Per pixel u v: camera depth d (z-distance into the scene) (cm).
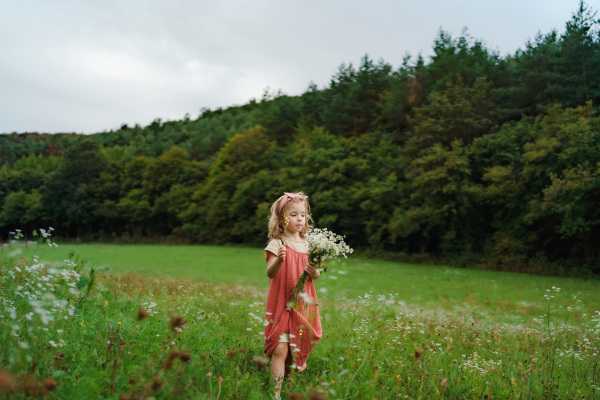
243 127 8475
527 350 561
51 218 7956
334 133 5606
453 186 3209
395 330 579
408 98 4950
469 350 548
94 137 14625
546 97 3662
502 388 385
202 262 3055
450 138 3697
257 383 314
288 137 6512
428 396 352
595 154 2683
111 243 7231
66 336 383
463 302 1352
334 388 309
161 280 1371
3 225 8250
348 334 511
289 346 375
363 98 5644
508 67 4422
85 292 627
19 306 406
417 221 3531
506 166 3231
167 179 7400
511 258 2998
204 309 736
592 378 438
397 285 1900
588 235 2770
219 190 6197
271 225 412
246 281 1811
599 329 668
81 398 246
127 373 306
